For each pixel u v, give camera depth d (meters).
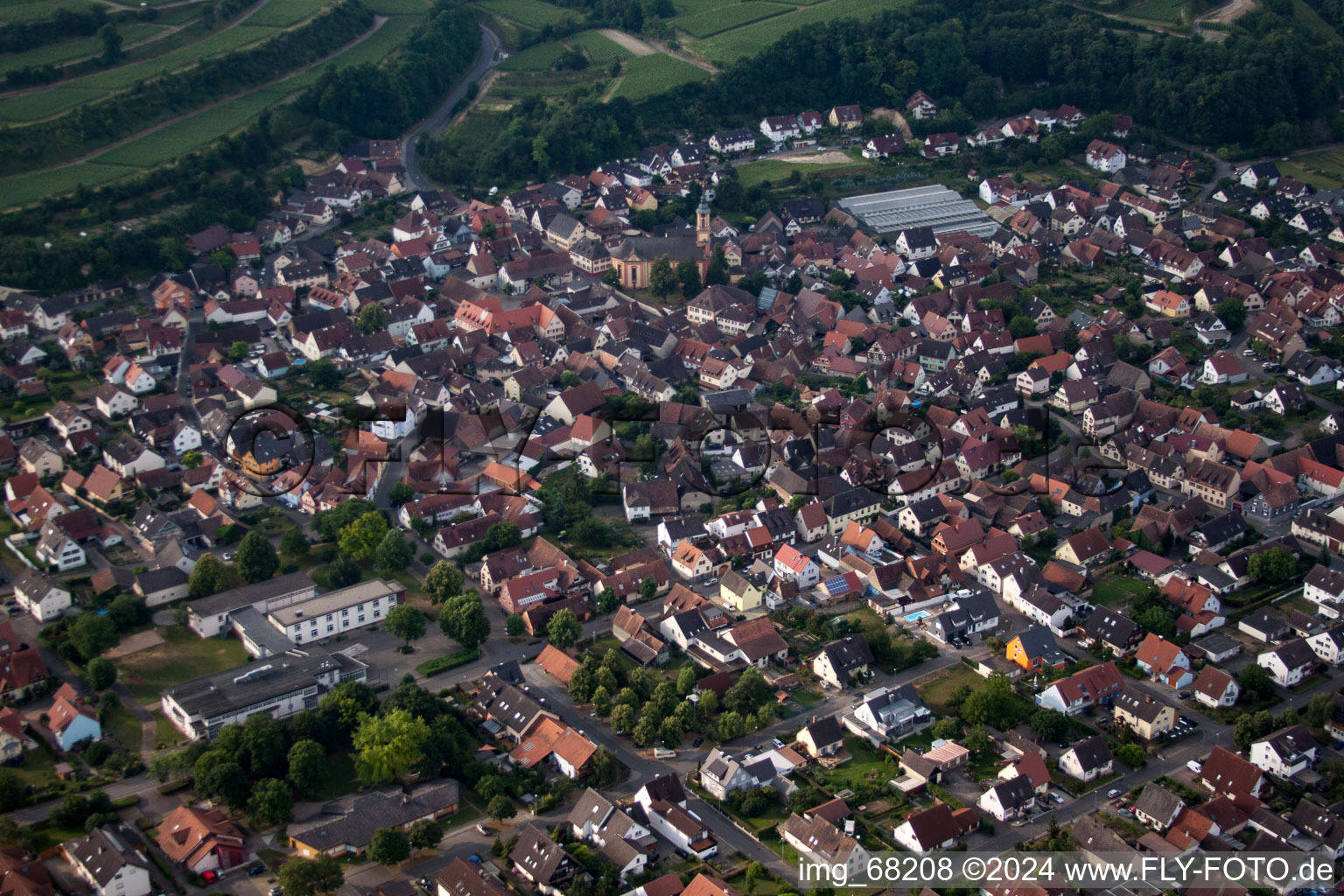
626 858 194.75
